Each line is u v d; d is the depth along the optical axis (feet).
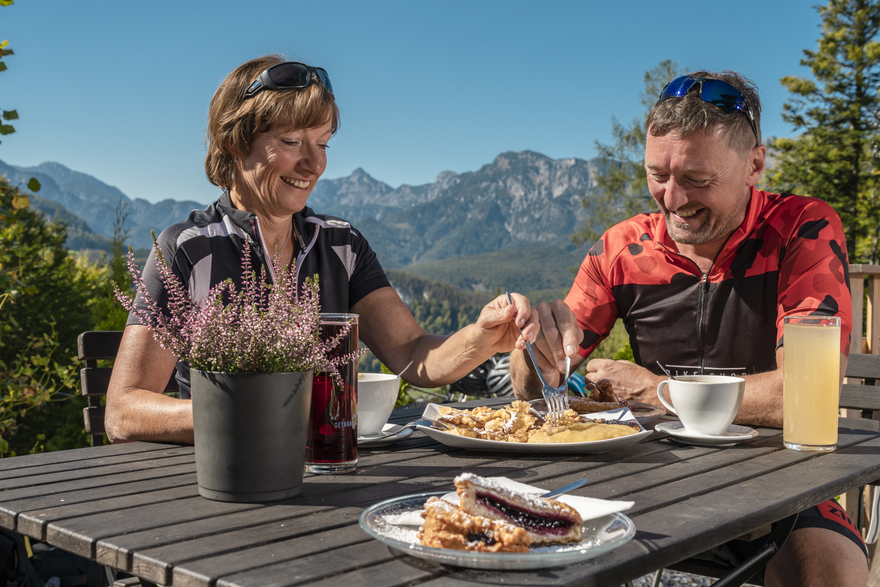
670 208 5.89
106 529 2.50
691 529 2.50
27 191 10.84
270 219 5.55
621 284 6.80
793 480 3.32
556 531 2.26
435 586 1.99
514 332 4.84
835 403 4.04
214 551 2.26
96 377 5.80
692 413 4.20
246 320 2.88
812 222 5.88
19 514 2.69
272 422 2.82
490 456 3.87
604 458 3.82
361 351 3.50
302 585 1.98
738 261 6.14
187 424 3.92
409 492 3.04
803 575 4.07
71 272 26.76
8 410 13.84
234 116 5.20
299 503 2.85
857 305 9.51
